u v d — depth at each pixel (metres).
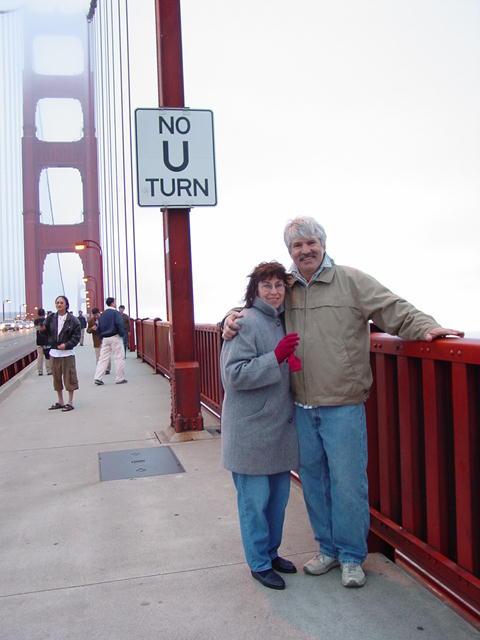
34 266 94.19
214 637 2.40
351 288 2.64
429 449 2.57
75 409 8.12
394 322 2.54
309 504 2.88
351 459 2.67
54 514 3.89
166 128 5.68
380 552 3.11
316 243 2.66
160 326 12.00
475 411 2.30
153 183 5.65
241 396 2.71
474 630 2.38
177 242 5.95
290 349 2.57
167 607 2.64
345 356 2.63
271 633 2.41
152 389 9.88
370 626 2.43
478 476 2.32
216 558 3.12
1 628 2.52
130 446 5.74
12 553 3.28
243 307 2.78
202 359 7.54
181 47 5.87
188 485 4.41
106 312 10.74
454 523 2.53
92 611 2.63
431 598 2.63
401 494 2.86
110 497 4.20
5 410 8.32
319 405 2.67
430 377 2.53
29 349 23.77
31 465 5.17
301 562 3.04
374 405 3.10
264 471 2.70
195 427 5.94
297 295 2.75
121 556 3.20
